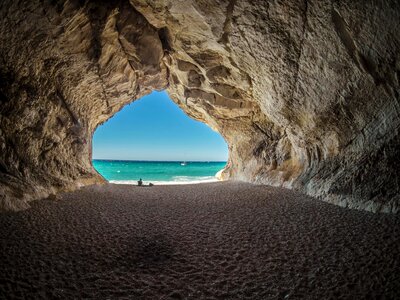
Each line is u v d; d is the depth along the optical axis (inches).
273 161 649.0
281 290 148.4
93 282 154.2
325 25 295.1
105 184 660.7
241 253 201.3
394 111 288.2
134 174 2052.2
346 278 157.4
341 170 370.3
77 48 420.8
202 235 245.9
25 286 143.6
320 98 370.0
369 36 262.1
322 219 277.9
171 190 605.0
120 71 569.0
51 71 408.8
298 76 381.4
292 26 330.6
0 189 288.2
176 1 400.2
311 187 419.5
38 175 405.4
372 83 293.0
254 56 424.8
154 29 526.0
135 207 377.7
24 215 273.4
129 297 140.7
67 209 324.2
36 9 304.3
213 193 530.6
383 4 231.9
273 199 409.7
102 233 243.8
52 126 448.1
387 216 259.9
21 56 332.8
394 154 294.8
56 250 195.2
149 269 174.4
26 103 364.2
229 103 669.9
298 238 228.1
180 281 159.3
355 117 336.5
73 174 541.3
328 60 321.4
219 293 146.7
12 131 354.3
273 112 512.7
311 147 468.4
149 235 245.3
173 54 593.3
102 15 419.5
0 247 188.5
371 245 198.7
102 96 606.5
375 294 139.8
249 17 361.7
